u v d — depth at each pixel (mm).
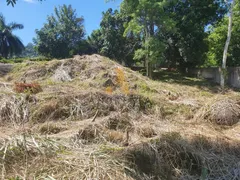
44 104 4305
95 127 3396
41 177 1987
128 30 11281
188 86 9406
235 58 11422
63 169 2131
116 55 16234
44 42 22484
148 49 10641
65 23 23344
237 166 2680
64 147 2615
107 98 4797
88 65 9250
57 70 8812
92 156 2422
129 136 3281
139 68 15617
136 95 5047
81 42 22000
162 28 10922
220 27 11641
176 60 14156
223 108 4500
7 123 3820
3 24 26484
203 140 3201
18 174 2018
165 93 6648
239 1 9836
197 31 12445
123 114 4098
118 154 2549
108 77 7891
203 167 2619
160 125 3973
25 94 4727
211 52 12906
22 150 2340
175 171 2549
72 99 4570
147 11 10359
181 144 2891
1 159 2176
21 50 27875
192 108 5055
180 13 12766
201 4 12391
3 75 9156
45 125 3580
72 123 3811
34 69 9078
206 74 12609
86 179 2014
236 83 10148
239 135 3717
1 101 4285
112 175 2131
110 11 16375
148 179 2301
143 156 2596
